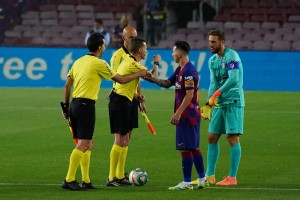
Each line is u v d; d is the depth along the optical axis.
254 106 74.62
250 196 36.50
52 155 49.56
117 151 39.97
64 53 93.62
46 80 93.94
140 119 66.31
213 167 41.34
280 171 44.31
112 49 92.19
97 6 111.69
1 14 112.31
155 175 43.22
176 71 38.94
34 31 109.06
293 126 62.22
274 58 90.06
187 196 36.47
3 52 94.56
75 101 38.28
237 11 107.50
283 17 105.81
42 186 39.38
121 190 38.34
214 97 39.47
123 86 40.03
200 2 106.38
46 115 68.75
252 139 56.16
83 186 38.62
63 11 111.44
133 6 112.00
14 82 94.56
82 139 38.31
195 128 38.12
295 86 89.81
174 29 106.62
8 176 42.47
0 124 63.44
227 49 40.72
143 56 39.88
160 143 54.44
